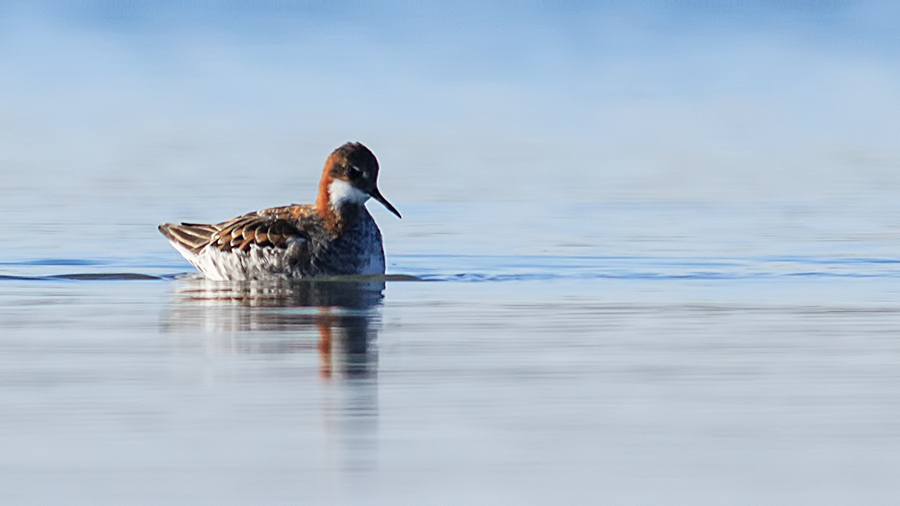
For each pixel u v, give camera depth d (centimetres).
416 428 1044
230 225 1883
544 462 963
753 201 2494
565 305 1593
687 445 1002
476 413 1085
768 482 925
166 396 1137
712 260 1928
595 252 2003
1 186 2619
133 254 2003
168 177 2756
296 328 1448
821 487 916
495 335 1403
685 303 1603
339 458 971
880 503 888
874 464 960
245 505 878
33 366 1252
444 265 1919
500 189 2648
